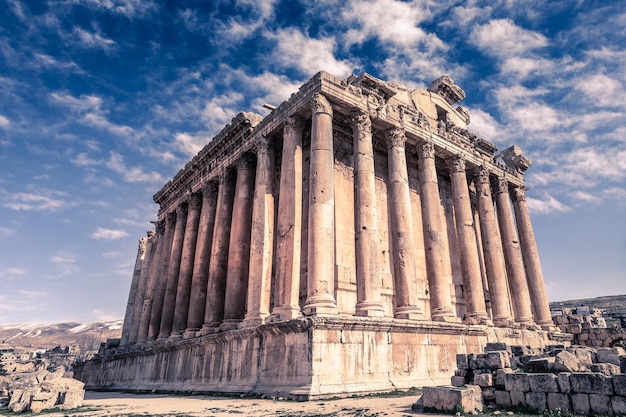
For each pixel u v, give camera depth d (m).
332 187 19.55
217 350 21.34
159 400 18.25
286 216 20.47
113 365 36.62
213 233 28.80
